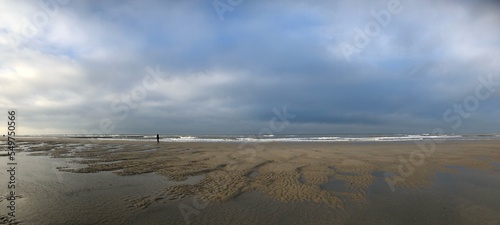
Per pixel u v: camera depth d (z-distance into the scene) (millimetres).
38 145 31984
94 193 9492
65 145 31891
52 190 9859
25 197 8922
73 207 7961
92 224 6742
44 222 6789
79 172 13375
